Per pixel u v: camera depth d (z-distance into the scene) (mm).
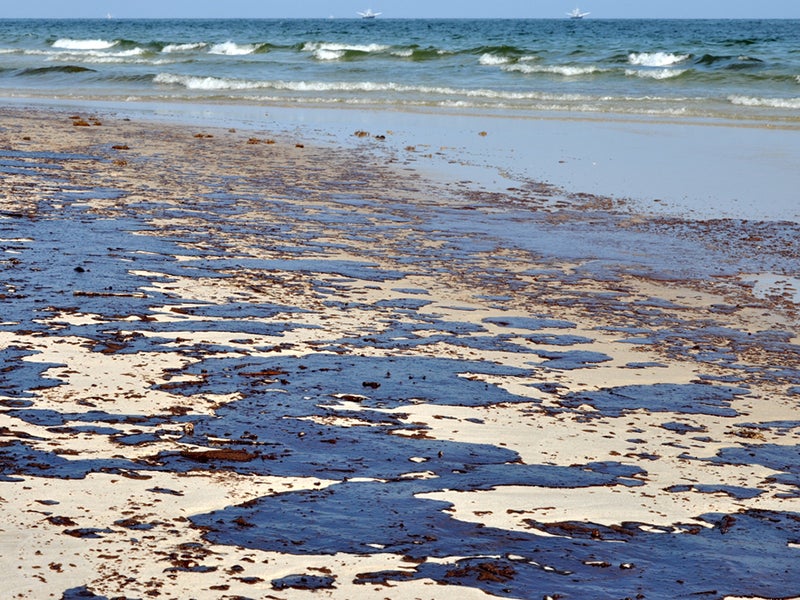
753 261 11375
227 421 5645
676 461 5531
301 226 11969
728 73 35844
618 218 13695
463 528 4484
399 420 5871
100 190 13461
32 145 17953
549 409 6277
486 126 24562
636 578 4121
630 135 22750
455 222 12938
